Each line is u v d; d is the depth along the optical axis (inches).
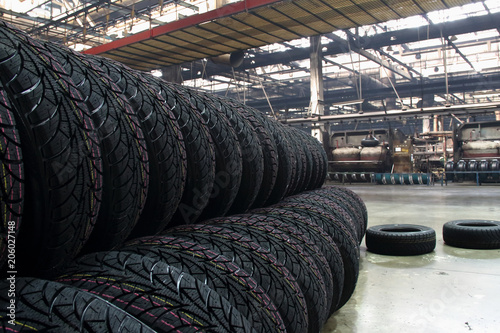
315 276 76.9
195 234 69.2
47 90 43.1
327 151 679.7
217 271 56.3
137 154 55.6
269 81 1050.1
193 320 42.9
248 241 70.8
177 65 657.6
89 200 45.9
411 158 645.3
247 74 873.5
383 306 101.4
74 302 37.0
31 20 599.2
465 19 646.5
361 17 452.8
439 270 135.3
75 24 631.2
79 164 44.0
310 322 73.2
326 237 96.6
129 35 548.4
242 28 482.6
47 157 40.9
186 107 77.6
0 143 35.7
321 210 113.5
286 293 64.7
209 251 60.5
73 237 45.7
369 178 643.5
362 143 644.7
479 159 593.6
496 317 92.6
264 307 56.3
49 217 41.9
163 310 42.5
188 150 72.7
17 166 37.0
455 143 617.3
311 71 685.9
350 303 104.3
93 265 47.5
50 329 33.9
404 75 1018.7
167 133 65.0
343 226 111.3
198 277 53.5
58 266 47.5
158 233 71.9
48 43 55.7
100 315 36.7
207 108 86.9
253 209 107.7
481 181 572.1
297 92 1148.5
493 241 166.7
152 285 45.0
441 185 558.9
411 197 402.9
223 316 45.8
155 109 65.3
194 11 601.9
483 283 119.3
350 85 1042.1
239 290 55.2
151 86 72.1
